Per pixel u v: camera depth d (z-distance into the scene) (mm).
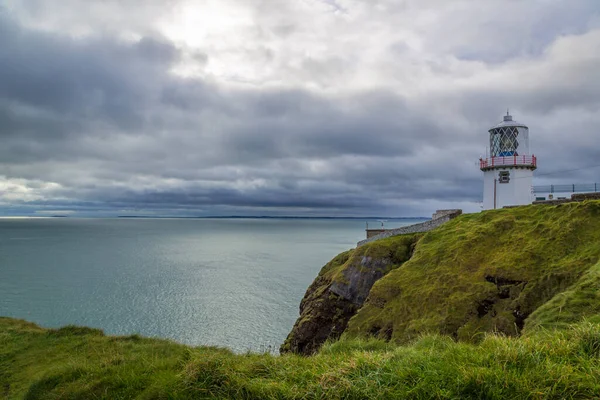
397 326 25844
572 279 21453
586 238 24797
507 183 49250
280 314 60750
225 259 133125
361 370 8016
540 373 6992
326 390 7391
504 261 26094
